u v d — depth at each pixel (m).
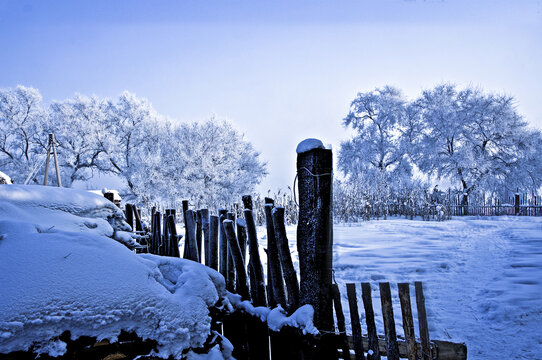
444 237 11.72
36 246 2.07
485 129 32.53
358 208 21.33
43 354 1.74
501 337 3.77
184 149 28.45
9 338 1.67
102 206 3.60
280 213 2.83
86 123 31.84
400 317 4.48
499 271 6.45
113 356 2.01
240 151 30.91
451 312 4.60
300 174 2.71
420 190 25.94
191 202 27.42
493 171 31.83
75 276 1.96
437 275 6.38
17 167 31.20
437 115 33.22
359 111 37.50
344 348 2.55
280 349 2.66
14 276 1.86
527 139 30.91
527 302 4.55
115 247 2.32
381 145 35.66
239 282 3.28
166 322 2.07
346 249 9.02
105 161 32.88
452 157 31.86
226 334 3.15
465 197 29.78
